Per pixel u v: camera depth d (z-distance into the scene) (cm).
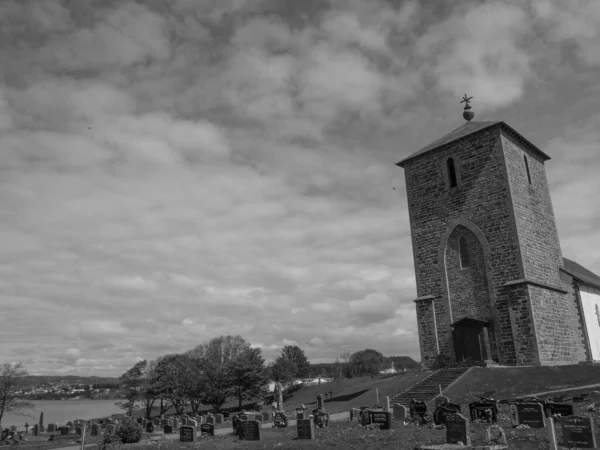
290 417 3881
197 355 9206
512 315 4062
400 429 2383
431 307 4578
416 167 4956
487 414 2339
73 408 14975
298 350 12344
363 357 13288
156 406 9606
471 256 4431
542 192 4831
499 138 4403
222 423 4316
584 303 4638
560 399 2541
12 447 3647
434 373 4103
